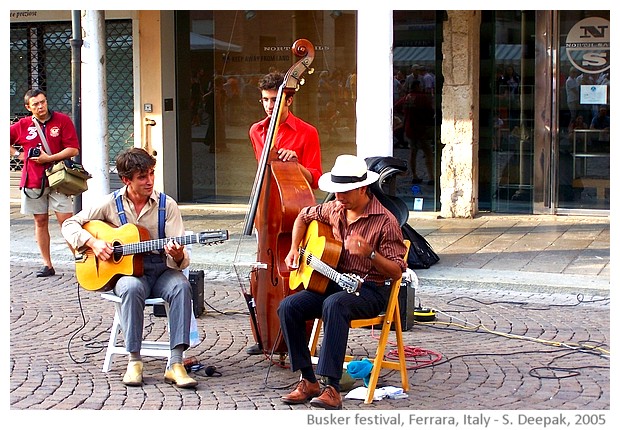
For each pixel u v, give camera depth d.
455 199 12.73
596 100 12.77
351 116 13.70
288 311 5.79
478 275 9.35
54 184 9.36
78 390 6.08
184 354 6.97
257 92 14.15
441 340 7.35
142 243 6.21
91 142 10.95
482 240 11.17
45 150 9.48
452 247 10.77
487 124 13.11
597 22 12.66
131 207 6.44
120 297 6.23
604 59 12.70
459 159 12.64
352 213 5.89
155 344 6.46
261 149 7.02
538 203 13.07
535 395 5.98
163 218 6.43
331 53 13.71
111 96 14.29
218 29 14.12
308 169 6.84
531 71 12.95
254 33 14.04
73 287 9.27
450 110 12.58
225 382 6.28
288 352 6.15
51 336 7.44
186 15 14.10
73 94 10.70
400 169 8.73
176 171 14.31
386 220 5.84
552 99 12.90
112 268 6.26
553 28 12.79
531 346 7.15
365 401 5.85
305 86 13.84
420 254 9.66
